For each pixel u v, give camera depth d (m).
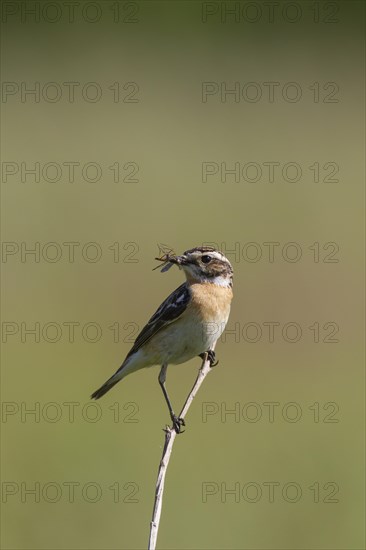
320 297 19.91
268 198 23.30
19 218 21.83
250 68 28.72
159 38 30.67
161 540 12.58
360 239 21.48
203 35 30.94
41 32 30.55
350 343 18.56
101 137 25.28
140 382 16.94
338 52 29.66
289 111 27.52
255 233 21.62
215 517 13.23
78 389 16.42
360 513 13.23
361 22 31.17
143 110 27.08
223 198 23.23
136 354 10.35
